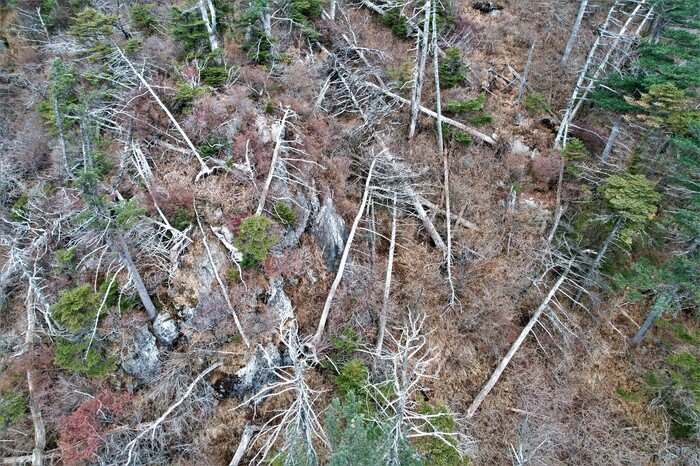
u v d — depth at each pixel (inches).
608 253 680.4
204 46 654.5
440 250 669.3
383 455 311.1
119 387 462.6
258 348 483.8
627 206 544.1
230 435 469.1
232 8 700.0
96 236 465.7
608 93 666.8
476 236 685.3
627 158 697.6
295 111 622.5
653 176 631.8
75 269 497.4
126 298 468.4
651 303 681.6
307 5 708.7
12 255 498.9
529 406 601.0
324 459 463.5
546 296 658.8
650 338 666.8
